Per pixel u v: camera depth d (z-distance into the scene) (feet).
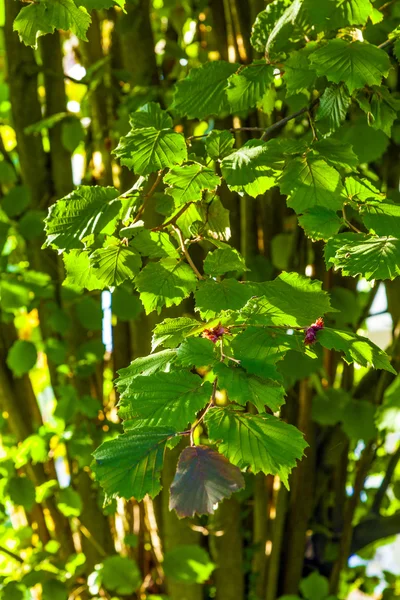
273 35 5.41
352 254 4.85
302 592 9.62
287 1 5.69
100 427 9.80
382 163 9.41
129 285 8.91
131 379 4.67
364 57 5.03
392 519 9.86
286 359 8.21
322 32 5.42
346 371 9.80
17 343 9.50
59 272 9.84
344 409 8.78
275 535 9.47
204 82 5.68
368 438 8.66
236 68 5.67
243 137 9.21
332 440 9.63
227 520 9.32
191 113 5.73
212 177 4.94
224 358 4.57
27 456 9.46
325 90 5.28
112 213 5.05
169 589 9.52
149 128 5.07
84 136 9.77
